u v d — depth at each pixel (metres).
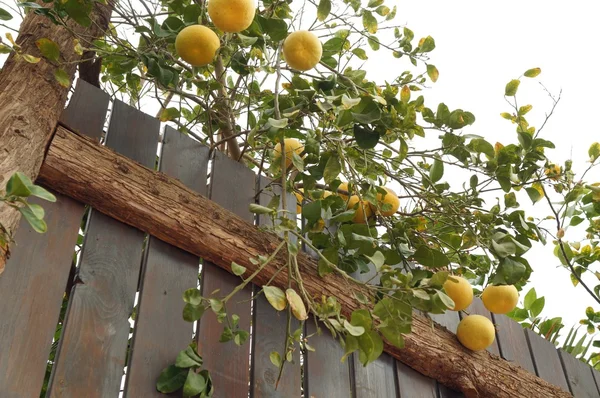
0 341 0.86
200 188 1.26
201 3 1.28
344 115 1.18
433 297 1.10
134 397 0.94
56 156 1.00
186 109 1.77
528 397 1.39
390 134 1.30
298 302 0.93
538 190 1.44
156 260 1.09
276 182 1.34
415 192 1.41
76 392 0.89
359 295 1.11
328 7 1.35
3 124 0.95
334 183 1.31
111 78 1.62
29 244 0.95
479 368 1.37
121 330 0.98
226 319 1.12
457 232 1.47
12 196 0.67
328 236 1.27
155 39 1.27
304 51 1.13
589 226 1.60
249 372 1.12
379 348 1.02
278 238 1.23
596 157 1.39
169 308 1.06
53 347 1.39
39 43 1.08
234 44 1.29
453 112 1.29
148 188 1.09
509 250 1.27
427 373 1.35
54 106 1.06
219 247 1.13
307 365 1.20
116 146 1.17
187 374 0.98
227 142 1.51
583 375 1.72
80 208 1.04
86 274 0.99
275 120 1.06
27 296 0.91
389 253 1.32
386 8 1.50
